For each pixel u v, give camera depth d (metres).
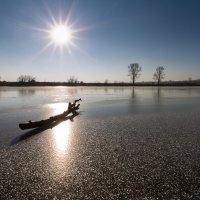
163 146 6.29
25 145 6.58
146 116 11.55
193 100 22.34
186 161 5.18
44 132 8.22
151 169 4.78
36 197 3.78
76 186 4.12
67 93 37.22
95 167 4.93
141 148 6.15
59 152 5.94
